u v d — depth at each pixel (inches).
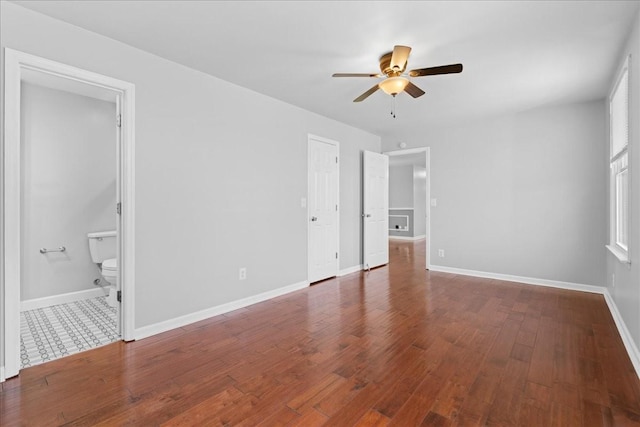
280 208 147.4
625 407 64.6
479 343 94.7
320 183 171.6
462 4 76.3
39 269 130.8
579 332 102.3
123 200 97.1
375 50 99.5
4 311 75.2
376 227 211.2
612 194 126.0
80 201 141.9
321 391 71.0
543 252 161.3
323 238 173.8
